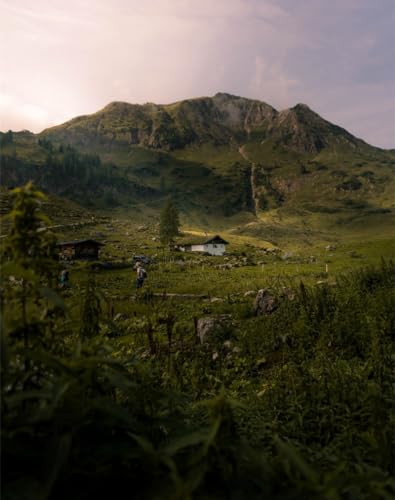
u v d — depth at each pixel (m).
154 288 44.28
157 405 3.12
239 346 12.06
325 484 1.72
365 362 7.97
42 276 2.53
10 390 2.08
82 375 2.05
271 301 17.55
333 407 5.63
